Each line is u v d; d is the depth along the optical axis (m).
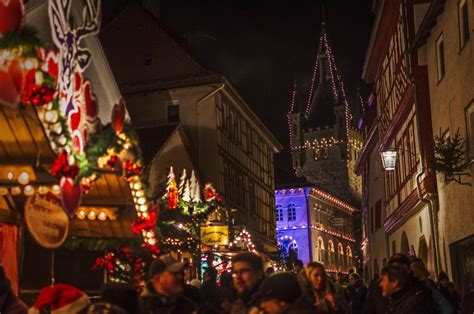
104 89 13.47
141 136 29.55
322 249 72.00
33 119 7.18
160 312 5.40
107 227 11.32
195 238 19.61
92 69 12.95
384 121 31.12
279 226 69.62
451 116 18.42
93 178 9.40
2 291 6.60
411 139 24.00
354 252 88.06
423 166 21.20
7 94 6.33
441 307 7.41
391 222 30.30
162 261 5.50
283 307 4.23
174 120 36.25
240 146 41.91
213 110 35.91
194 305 5.62
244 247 30.09
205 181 35.22
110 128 9.08
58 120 7.39
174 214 19.84
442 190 19.98
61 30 7.88
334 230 78.06
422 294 7.28
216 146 35.56
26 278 10.20
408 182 25.20
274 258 38.31
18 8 6.47
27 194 7.98
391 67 28.16
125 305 4.89
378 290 8.81
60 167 7.47
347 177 102.50
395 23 26.12
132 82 37.16
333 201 78.19
